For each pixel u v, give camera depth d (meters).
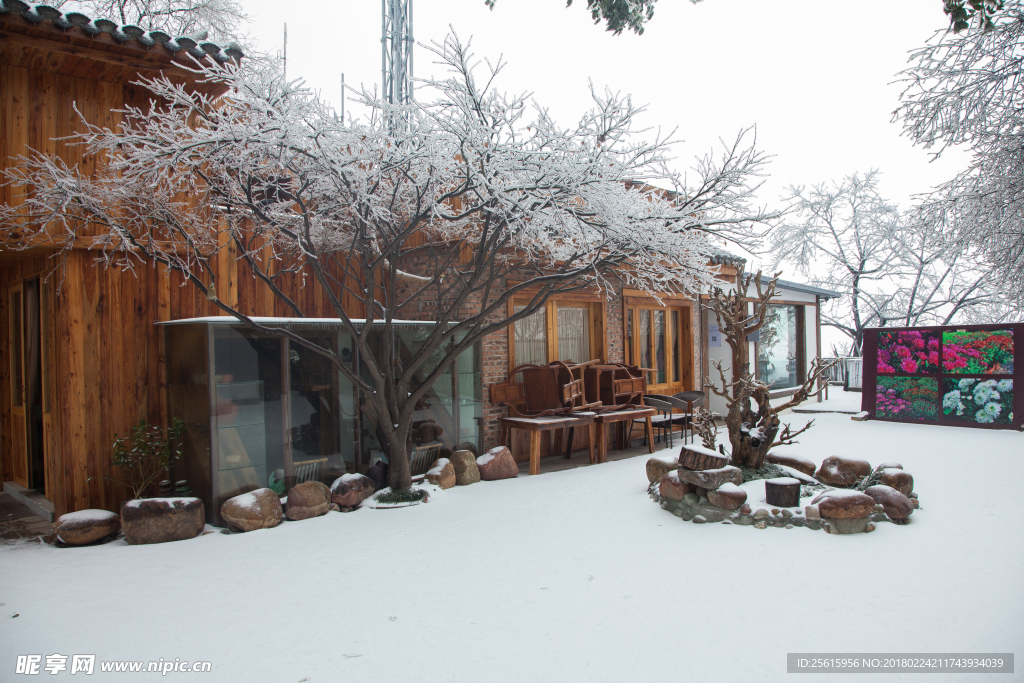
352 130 5.04
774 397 13.90
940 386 11.18
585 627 3.61
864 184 21.73
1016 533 4.90
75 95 6.08
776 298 14.20
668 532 5.18
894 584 4.02
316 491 6.10
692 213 6.24
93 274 6.09
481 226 7.49
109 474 6.12
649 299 10.98
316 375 6.69
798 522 5.07
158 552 5.07
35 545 5.34
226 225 6.52
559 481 7.21
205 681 3.08
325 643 3.47
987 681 2.90
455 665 3.21
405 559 4.80
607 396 9.23
